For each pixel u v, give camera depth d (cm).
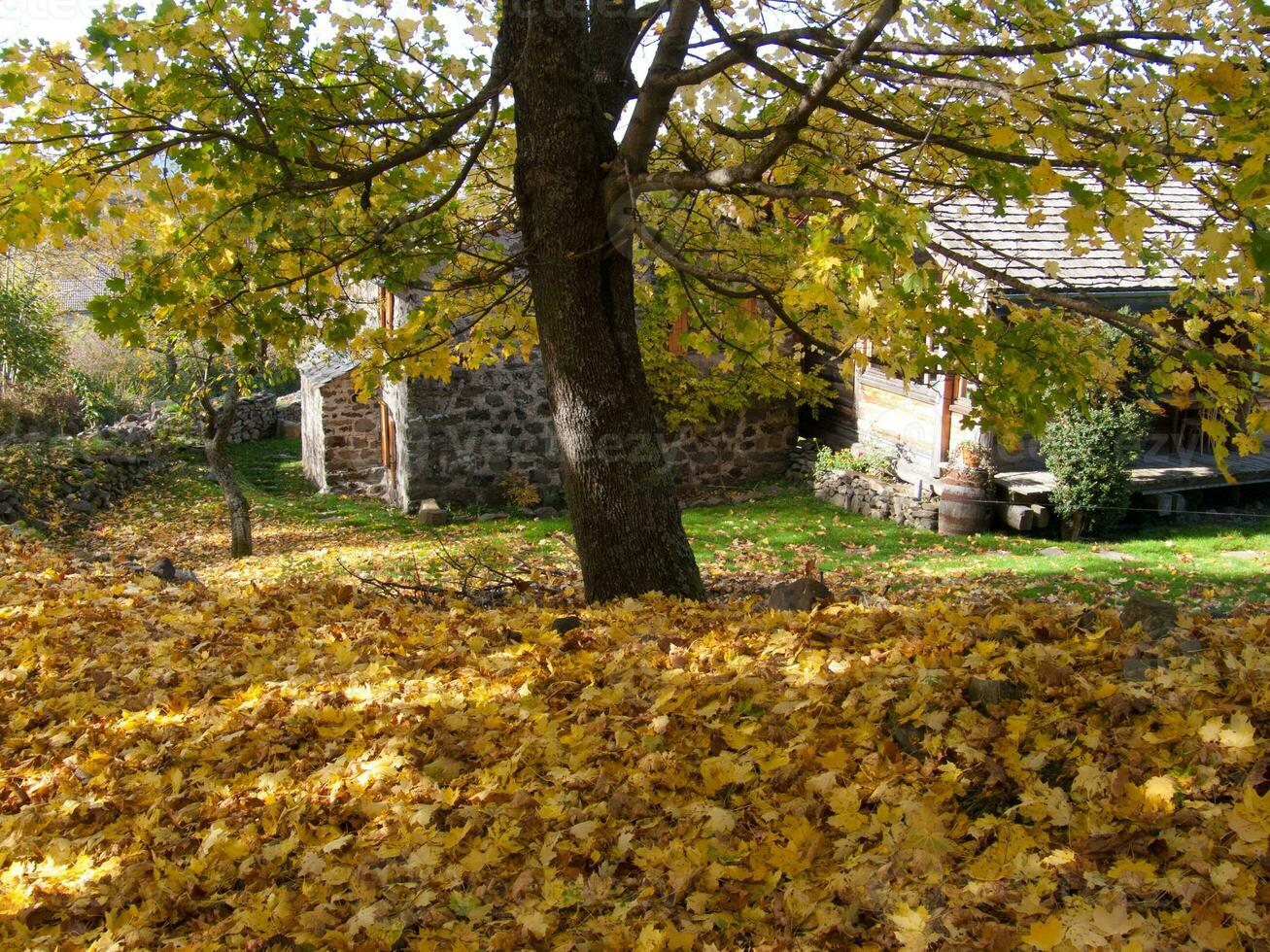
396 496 1855
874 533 1446
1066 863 292
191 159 640
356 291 1909
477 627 624
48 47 572
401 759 414
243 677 551
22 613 683
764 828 344
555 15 606
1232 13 430
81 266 2439
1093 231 404
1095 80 413
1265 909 259
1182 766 325
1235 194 362
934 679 402
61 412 2278
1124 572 1137
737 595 881
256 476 2178
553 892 324
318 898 340
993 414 625
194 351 1441
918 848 309
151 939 331
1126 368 597
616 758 400
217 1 594
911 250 424
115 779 438
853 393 1764
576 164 633
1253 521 1449
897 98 636
